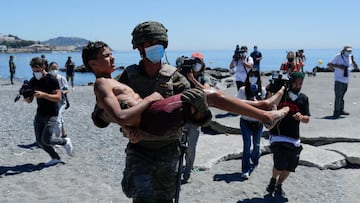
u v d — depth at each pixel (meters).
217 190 6.75
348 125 10.55
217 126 10.79
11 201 6.26
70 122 12.98
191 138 6.70
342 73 11.66
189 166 6.93
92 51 3.26
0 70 67.62
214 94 3.05
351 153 8.15
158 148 3.29
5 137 10.89
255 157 7.43
